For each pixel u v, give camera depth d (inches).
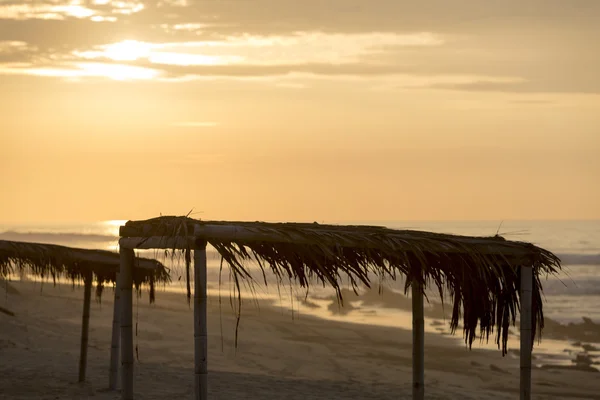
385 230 290.7
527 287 295.0
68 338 863.1
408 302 1691.7
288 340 1063.6
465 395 638.5
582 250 3868.1
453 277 297.6
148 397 518.9
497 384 788.0
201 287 264.1
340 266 279.1
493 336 1192.2
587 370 908.6
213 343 960.3
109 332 957.2
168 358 776.9
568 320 1582.2
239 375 650.8
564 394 746.8
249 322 1256.2
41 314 1097.4
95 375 593.6
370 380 740.0
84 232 7539.4
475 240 288.0
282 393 564.4
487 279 301.4
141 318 1136.2
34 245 472.4
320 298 1806.1
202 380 262.8
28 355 692.7
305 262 274.7
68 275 519.2
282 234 263.7
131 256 297.3
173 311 1290.6
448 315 1493.6
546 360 991.0
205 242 266.1
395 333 1215.6
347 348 1015.0
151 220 278.2
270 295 1876.2
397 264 286.5
